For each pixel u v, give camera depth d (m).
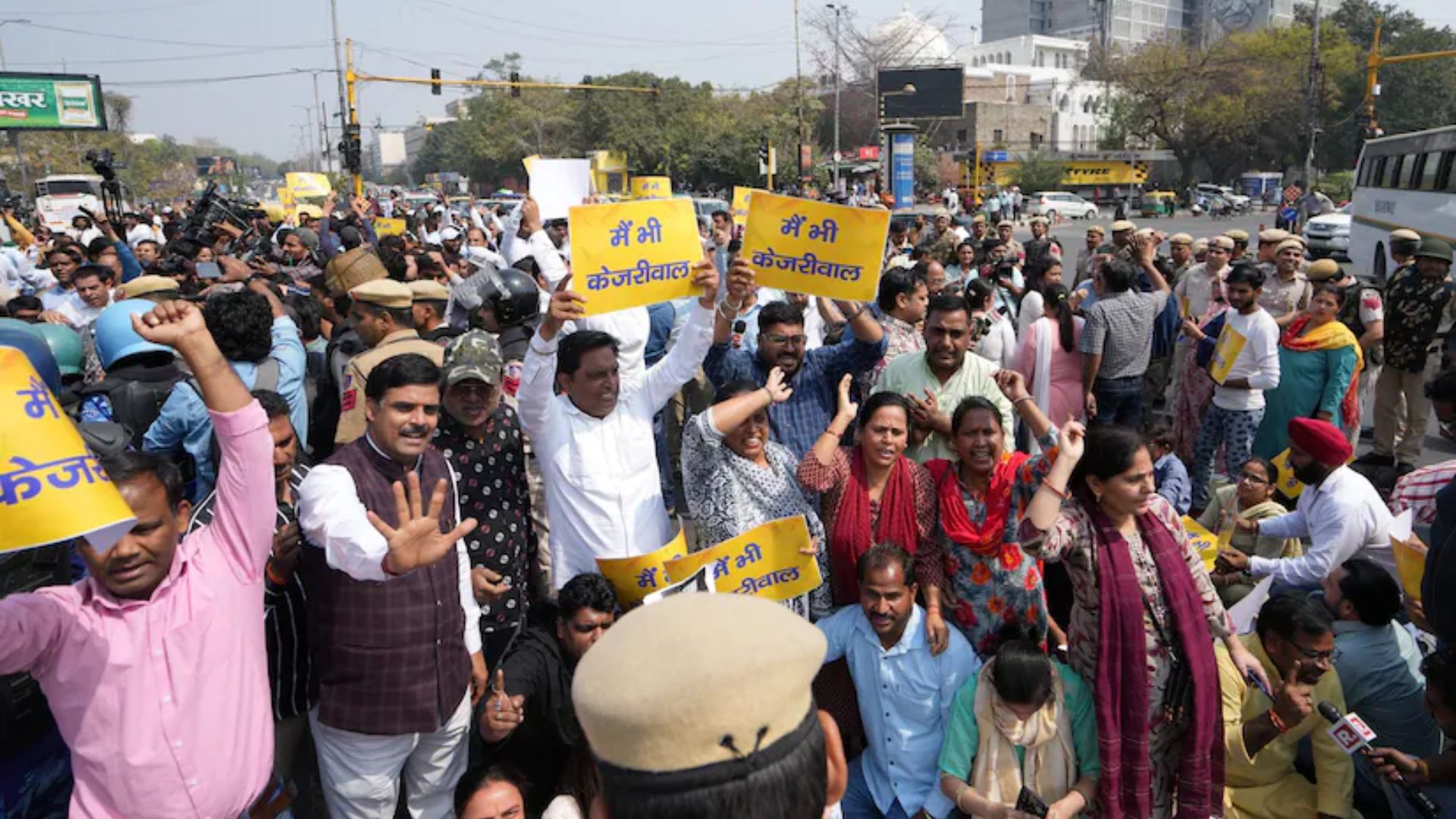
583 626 3.36
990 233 16.03
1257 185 59.75
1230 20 113.19
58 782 2.95
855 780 3.92
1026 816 3.33
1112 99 72.81
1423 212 17.70
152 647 2.39
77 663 2.34
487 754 3.49
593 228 3.80
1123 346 6.68
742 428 3.90
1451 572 3.54
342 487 3.00
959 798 3.49
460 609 3.32
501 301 5.15
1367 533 4.52
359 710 3.11
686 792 1.12
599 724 1.14
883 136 36.91
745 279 4.10
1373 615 3.95
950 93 57.53
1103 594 3.26
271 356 4.79
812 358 5.00
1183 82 58.62
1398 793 3.50
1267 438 7.21
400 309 5.09
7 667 2.21
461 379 3.66
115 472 2.29
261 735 2.63
